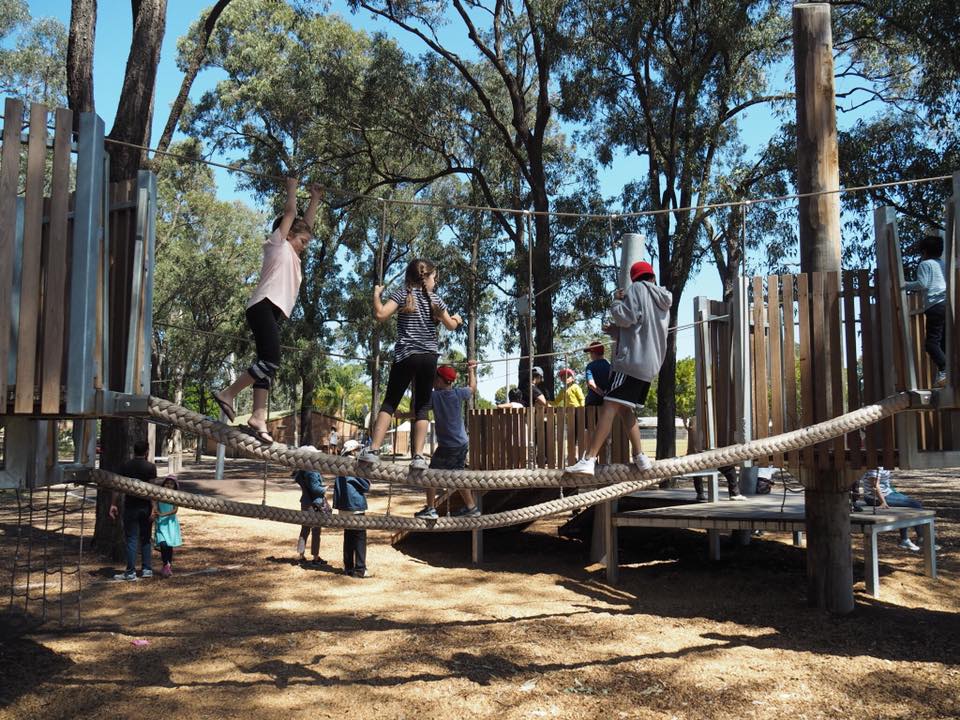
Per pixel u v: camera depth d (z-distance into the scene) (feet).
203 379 130.93
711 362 26.55
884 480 35.58
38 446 16.49
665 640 23.76
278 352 16.14
